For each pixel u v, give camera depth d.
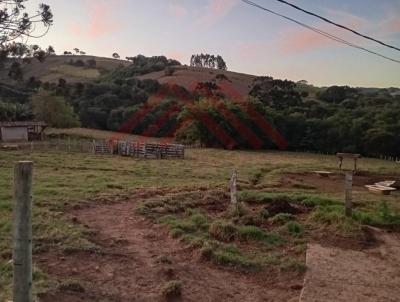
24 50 21.19
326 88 92.12
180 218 11.88
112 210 12.99
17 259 3.98
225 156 39.59
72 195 14.81
